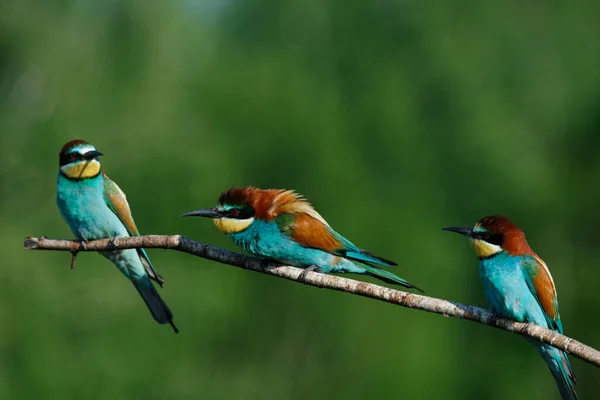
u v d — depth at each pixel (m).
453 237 17.41
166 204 16.56
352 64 19.66
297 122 17.30
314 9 20.80
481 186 17.95
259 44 20.83
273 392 16.38
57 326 15.02
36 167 17.56
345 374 15.84
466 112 18.53
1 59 18.30
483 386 16.64
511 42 19.66
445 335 15.88
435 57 19.11
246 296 16.75
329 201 16.75
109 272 15.77
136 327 15.55
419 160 17.98
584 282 18.22
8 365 14.70
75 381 14.75
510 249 7.00
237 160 17.19
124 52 18.67
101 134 17.66
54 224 16.59
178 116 17.94
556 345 6.29
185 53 19.44
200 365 16.11
